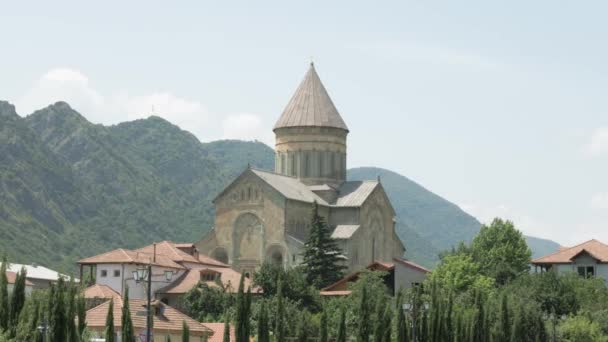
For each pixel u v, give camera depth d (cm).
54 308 7375
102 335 8850
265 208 14275
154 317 9300
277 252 14188
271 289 12419
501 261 14988
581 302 12600
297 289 12438
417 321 10319
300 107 15350
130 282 12375
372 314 10581
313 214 13775
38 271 15450
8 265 9662
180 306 12600
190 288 12575
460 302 12144
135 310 9194
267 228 14238
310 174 15162
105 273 12450
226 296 12056
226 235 14512
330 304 11462
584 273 14050
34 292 8325
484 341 10825
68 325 7406
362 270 13075
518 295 12550
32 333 7394
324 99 15450
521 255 15725
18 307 7781
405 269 13750
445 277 13588
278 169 15388
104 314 9069
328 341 10056
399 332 9925
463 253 15388
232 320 10550
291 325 10688
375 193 15188
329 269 13575
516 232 15950
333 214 14938
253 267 14262
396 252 15900
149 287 6600
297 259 14000
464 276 13600
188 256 13788
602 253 14088
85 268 14900
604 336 11712
